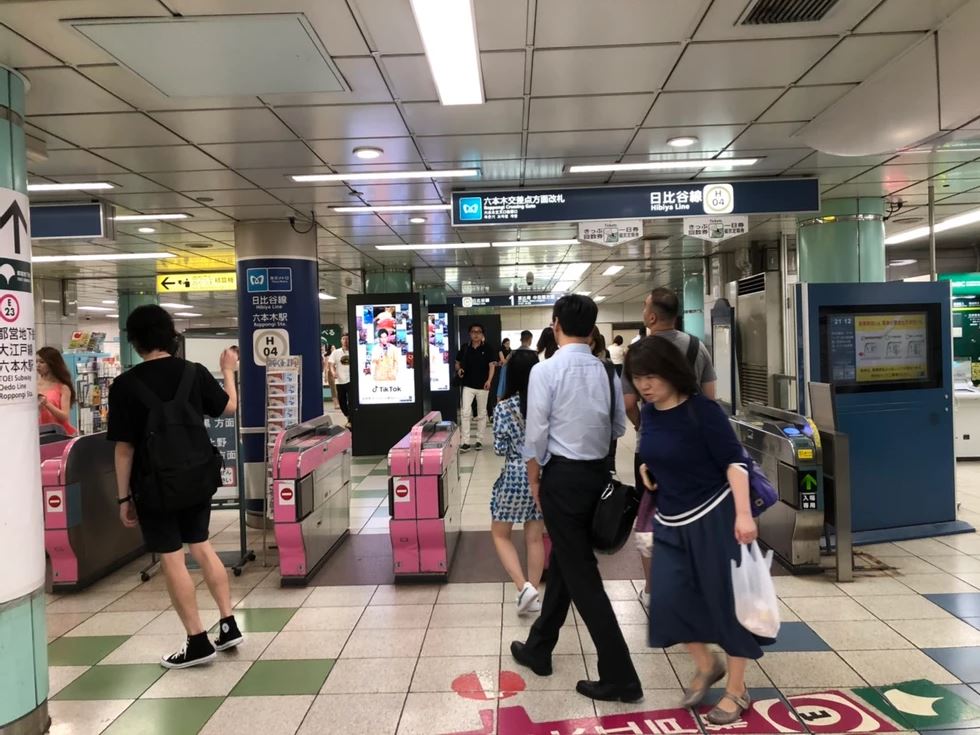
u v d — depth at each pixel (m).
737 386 6.78
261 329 7.45
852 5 3.29
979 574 4.50
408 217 7.95
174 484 3.35
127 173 5.75
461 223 6.45
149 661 3.60
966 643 3.47
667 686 3.12
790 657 3.36
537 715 2.90
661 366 2.71
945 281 5.52
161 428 3.38
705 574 2.72
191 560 5.38
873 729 2.72
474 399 10.91
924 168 6.35
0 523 2.78
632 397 3.94
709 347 7.89
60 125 4.57
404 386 10.60
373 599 4.39
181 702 3.14
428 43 3.43
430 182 6.36
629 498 2.92
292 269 7.61
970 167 6.34
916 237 11.39
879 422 5.41
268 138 4.96
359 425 10.62
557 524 3.00
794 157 5.88
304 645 3.71
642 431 2.91
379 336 10.55
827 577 4.48
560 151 5.54
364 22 3.30
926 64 3.64
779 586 4.34
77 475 4.77
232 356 4.04
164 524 3.46
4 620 2.78
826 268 7.86
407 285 13.89
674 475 2.79
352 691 3.18
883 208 7.88
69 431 5.96
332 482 5.49
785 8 3.30
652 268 14.52
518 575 4.03
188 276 12.70
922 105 3.85
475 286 18.53
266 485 5.38
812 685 3.08
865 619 3.79
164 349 3.58
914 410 5.48
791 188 6.42
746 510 2.65
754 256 11.40
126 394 3.41
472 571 4.88
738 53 3.79
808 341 5.32
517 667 3.36
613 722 2.83
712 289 12.58
